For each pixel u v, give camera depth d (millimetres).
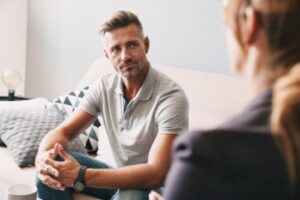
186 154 520
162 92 1534
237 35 581
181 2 2312
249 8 551
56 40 2996
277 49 534
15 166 1861
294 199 487
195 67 2334
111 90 1673
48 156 1500
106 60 2387
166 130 1465
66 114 2180
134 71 1546
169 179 549
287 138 481
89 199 1599
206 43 2262
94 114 1742
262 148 500
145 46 1620
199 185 508
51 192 1534
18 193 1216
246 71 588
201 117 1843
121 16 1573
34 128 1983
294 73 496
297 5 517
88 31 2801
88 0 2752
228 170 498
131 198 1435
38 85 3184
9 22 3039
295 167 482
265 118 522
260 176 491
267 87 543
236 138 512
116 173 1426
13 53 3119
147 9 2469
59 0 2918
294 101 477
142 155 1604
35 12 3076
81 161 1645
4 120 2066
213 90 1937
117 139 1657
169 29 2398
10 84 2711
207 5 2213
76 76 2938
